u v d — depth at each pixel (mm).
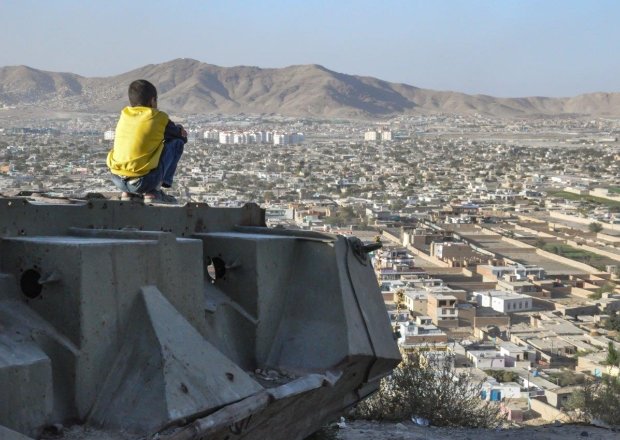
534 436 10945
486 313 62594
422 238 92438
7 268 5305
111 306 5293
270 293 6664
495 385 41188
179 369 5207
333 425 8766
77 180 118688
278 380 6332
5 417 4680
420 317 58000
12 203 5500
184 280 5922
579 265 83125
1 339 4906
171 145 7371
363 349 6738
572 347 52938
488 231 101250
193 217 6844
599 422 12922
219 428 5109
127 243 5445
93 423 5062
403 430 11055
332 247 6867
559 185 157750
